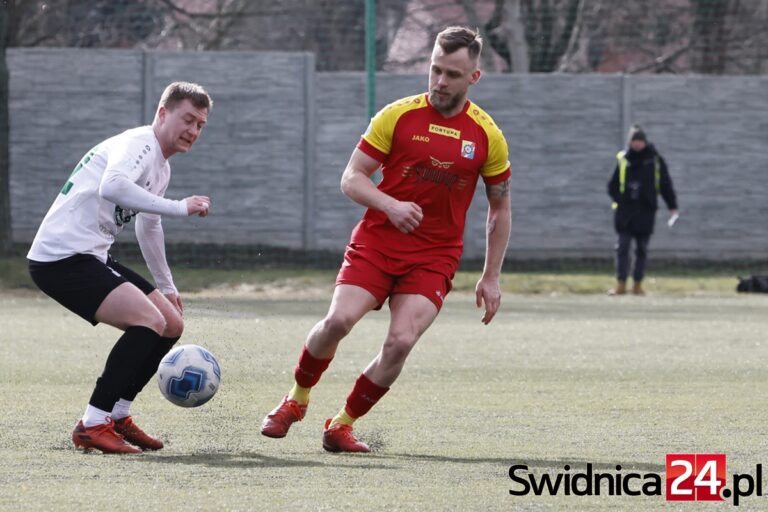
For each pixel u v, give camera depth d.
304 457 16.75
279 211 60.66
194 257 57.38
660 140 62.50
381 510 13.47
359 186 16.80
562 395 23.36
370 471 15.71
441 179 17.03
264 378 25.17
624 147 62.38
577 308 43.41
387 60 81.69
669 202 49.59
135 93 60.09
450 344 32.28
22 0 60.75
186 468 15.82
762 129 62.75
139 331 17.05
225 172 60.38
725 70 75.75
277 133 60.56
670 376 26.31
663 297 48.50
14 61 59.16
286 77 60.62
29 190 59.34
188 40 79.31
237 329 34.19
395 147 17.05
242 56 60.38
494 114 61.88
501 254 17.98
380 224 17.22
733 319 39.66
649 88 62.31
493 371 27.02
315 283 49.84
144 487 14.55
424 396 23.14
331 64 75.56
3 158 56.97
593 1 75.62
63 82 59.59
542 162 62.06
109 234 17.44
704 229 62.69
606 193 62.41
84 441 16.89
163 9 71.50
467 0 77.12
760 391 24.03
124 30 69.81
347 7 74.94
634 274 49.59
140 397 22.45
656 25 75.19
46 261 17.12
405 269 17.12
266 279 50.78
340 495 14.20
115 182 16.42
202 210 16.64
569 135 62.12
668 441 18.27
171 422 19.72
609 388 24.38
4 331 33.94
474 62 16.86
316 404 22.02
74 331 34.03
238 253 58.72
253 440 18.14
